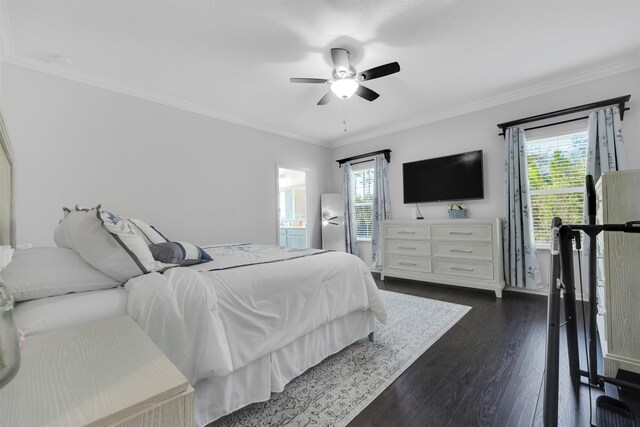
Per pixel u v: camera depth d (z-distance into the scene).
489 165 3.71
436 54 2.59
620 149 2.75
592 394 1.49
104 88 2.94
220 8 1.98
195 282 1.27
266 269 1.65
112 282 1.25
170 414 0.51
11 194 1.55
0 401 0.46
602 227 1.12
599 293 1.99
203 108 3.69
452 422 1.34
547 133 3.26
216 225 3.83
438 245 3.75
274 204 4.57
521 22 2.18
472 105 3.76
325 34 2.28
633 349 1.58
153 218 3.25
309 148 5.22
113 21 2.08
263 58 2.59
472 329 2.40
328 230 5.32
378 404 1.47
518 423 1.32
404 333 2.35
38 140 2.55
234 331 1.35
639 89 2.76
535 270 3.25
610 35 2.36
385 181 4.69
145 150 3.21
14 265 1.08
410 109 3.91
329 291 1.89
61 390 0.50
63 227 1.37
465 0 1.95
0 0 1.85
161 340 1.10
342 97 2.66
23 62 2.48
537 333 2.29
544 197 3.32
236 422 1.35
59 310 1.00
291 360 1.65
